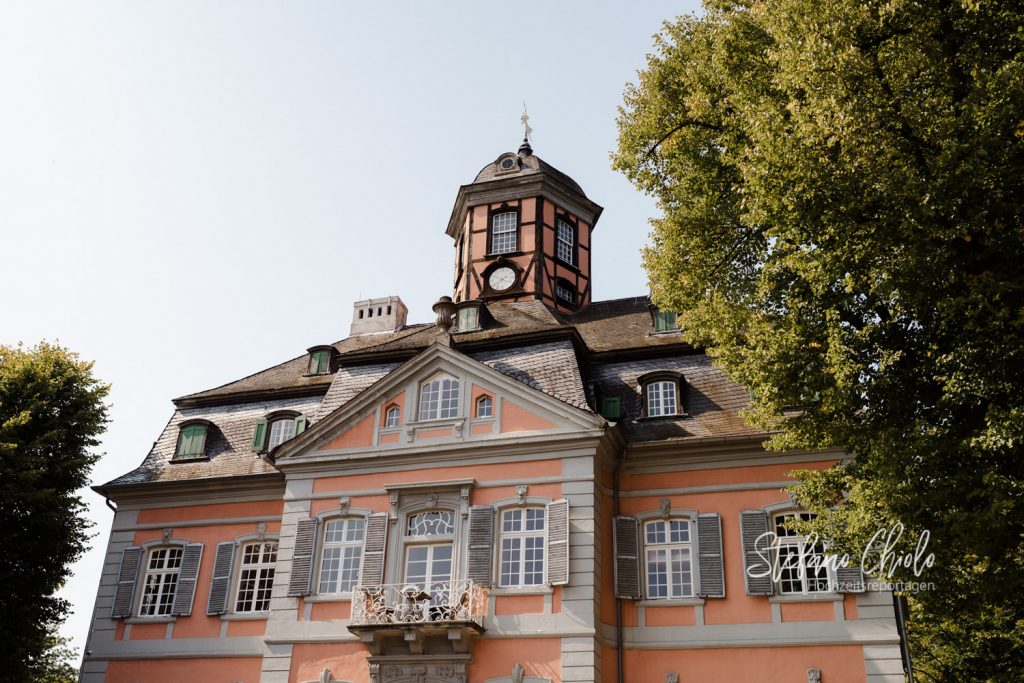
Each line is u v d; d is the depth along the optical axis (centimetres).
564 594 1967
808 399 1521
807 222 1377
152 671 2325
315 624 2116
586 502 2044
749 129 1526
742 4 1922
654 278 1939
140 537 2523
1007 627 2139
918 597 1438
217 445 2642
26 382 2497
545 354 2344
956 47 1355
